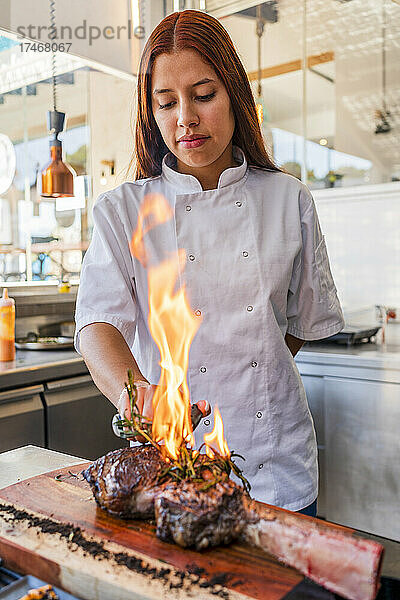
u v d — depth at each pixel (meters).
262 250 1.36
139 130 1.39
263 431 1.34
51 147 2.91
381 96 3.07
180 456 0.94
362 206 3.22
